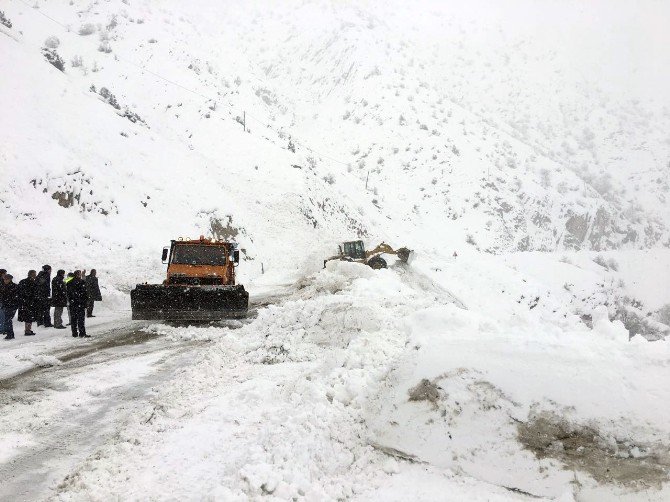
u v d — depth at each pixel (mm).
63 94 33344
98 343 10328
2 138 24922
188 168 38500
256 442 4609
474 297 22438
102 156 30688
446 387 4324
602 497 3432
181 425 5410
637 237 94375
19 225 21641
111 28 68438
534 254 55188
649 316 52375
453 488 3738
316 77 116812
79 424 5543
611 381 3846
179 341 10500
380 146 84062
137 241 26016
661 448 3463
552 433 3793
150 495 3877
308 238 41250
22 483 4141
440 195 74438
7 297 10930
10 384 7098
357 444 4496
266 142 53000
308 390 5445
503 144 97812
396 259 24906
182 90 55375
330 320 9047
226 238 34938
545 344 4309
